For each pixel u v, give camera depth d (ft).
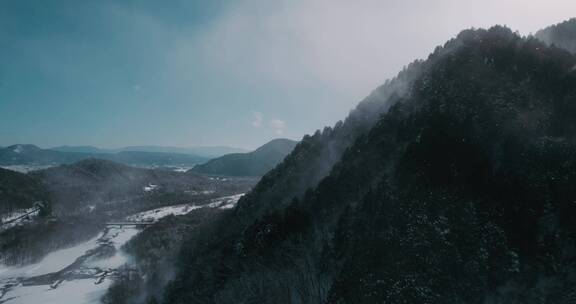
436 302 141.49
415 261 154.81
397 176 194.80
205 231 367.04
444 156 188.65
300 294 181.16
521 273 141.69
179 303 237.45
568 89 200.44
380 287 151.64
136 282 329.93
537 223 151.53
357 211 193.16
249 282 211.41
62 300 338.54
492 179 172.04
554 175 161.99
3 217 581.94
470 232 156.56
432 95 245.65
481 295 140.46
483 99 213.66
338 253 182.29
